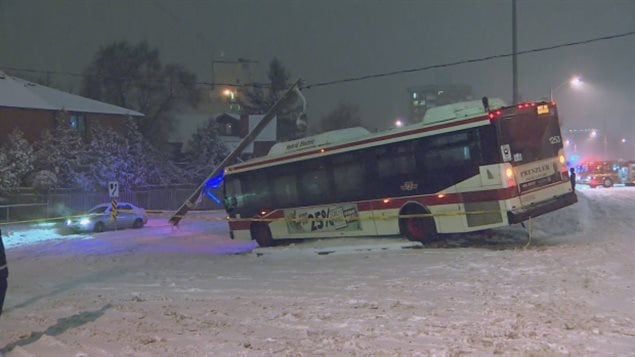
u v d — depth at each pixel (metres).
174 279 12.29
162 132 67.56
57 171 40.12
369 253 14.95
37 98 45.25
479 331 6.46
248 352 6.14
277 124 77.62
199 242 22.73
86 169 42.25
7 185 36.50
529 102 14.59
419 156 15.34
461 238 16.47
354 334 6.64
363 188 16.45
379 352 5.87
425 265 12.07
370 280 10.65
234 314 8.16
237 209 19.61
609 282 8.95
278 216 18.47
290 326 7.25
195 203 26.30
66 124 44.44
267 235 18.92
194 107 69.75
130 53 66.75
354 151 16.61
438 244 15.73
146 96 67.06
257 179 19.02
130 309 8.96
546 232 16.94
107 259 17.66
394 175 15.84
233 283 11.28
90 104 50.03
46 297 10.84
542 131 14.62
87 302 9.88
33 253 20.70
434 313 7.51
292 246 17.39
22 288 12.29
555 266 10.64
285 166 18.23
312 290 9.95
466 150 14.55
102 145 44.44
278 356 5.93
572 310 7.27
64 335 7.40
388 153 15.92
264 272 12.72
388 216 16.00
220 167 25.77
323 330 6.92
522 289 8.78
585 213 21.28
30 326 8.10
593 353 5.54
